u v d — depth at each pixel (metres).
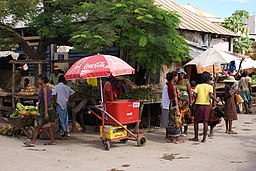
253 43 26.70
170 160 7.95
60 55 17.50
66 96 10.40
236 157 8.24
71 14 12.16
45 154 8.55
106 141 8.99
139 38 9.97
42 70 13.13
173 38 10.66
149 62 10.72
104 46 10.48
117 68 8.66
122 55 13.16
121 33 10.34
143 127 12.40
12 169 7.25
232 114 11.27
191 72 16.08
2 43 13.76
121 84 11.23
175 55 10.70
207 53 11.68
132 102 9.34
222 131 11.77
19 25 16.45
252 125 13.06
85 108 12.00
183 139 10.39
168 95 9.70
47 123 9.55
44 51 13.99
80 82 12.94
